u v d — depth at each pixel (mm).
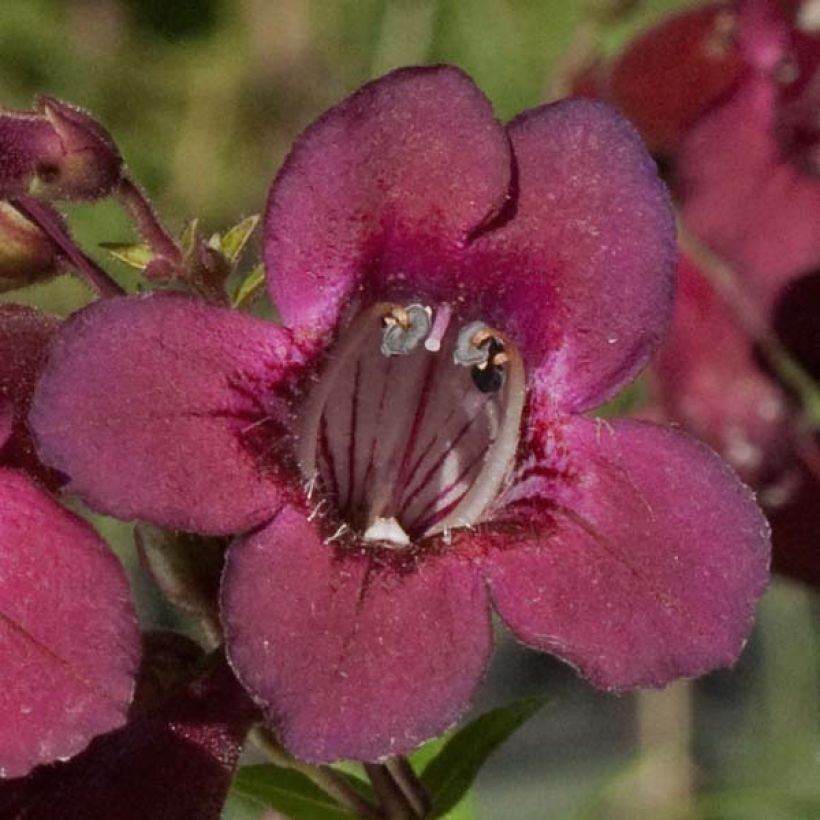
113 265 277
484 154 197
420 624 193
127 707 187
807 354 253
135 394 190
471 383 206
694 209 256
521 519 199
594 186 198
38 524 191
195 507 191
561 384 202
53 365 188
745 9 251
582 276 200
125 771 196
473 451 206
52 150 202
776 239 254
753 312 253
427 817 217
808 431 252
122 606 189
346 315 200
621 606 195
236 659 188
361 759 188
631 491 198
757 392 252
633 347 200
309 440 198
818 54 251
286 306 199
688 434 199
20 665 187
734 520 195
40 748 186
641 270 198
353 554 195
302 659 189
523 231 200
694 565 195
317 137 195
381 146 196
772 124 255
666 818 303
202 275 206
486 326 203
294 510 195
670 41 252
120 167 204
